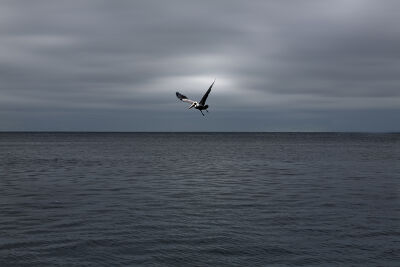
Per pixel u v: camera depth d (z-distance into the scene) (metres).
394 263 22.62
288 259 23.23
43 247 24.88
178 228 29.11
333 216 32.69
